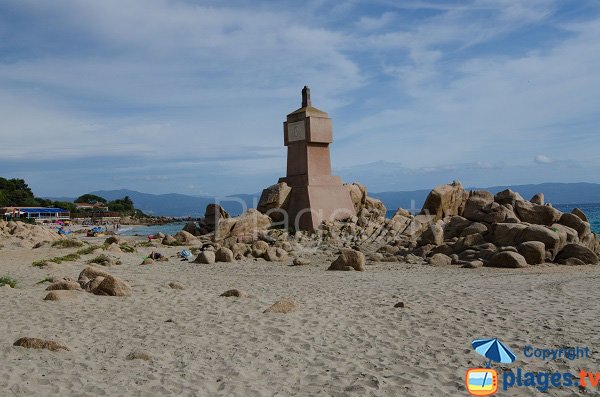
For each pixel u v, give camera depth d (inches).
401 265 774.5
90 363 303.9
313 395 261.0
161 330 382.3
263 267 787.4
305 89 1186.6
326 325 394.3
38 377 274.8
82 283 551.8
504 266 713.0
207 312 439.2
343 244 992.2
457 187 1072.2
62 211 3740.2
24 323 392.5
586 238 868.0
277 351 332.2
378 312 433.4
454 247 828.6
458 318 408.2
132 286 565.0
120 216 4392.2
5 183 4237.2
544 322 389.4
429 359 314.8
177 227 3260.3
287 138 1194.0
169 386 269.4
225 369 298.0
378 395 261.0
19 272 725.9
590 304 454.0
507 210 895.7
